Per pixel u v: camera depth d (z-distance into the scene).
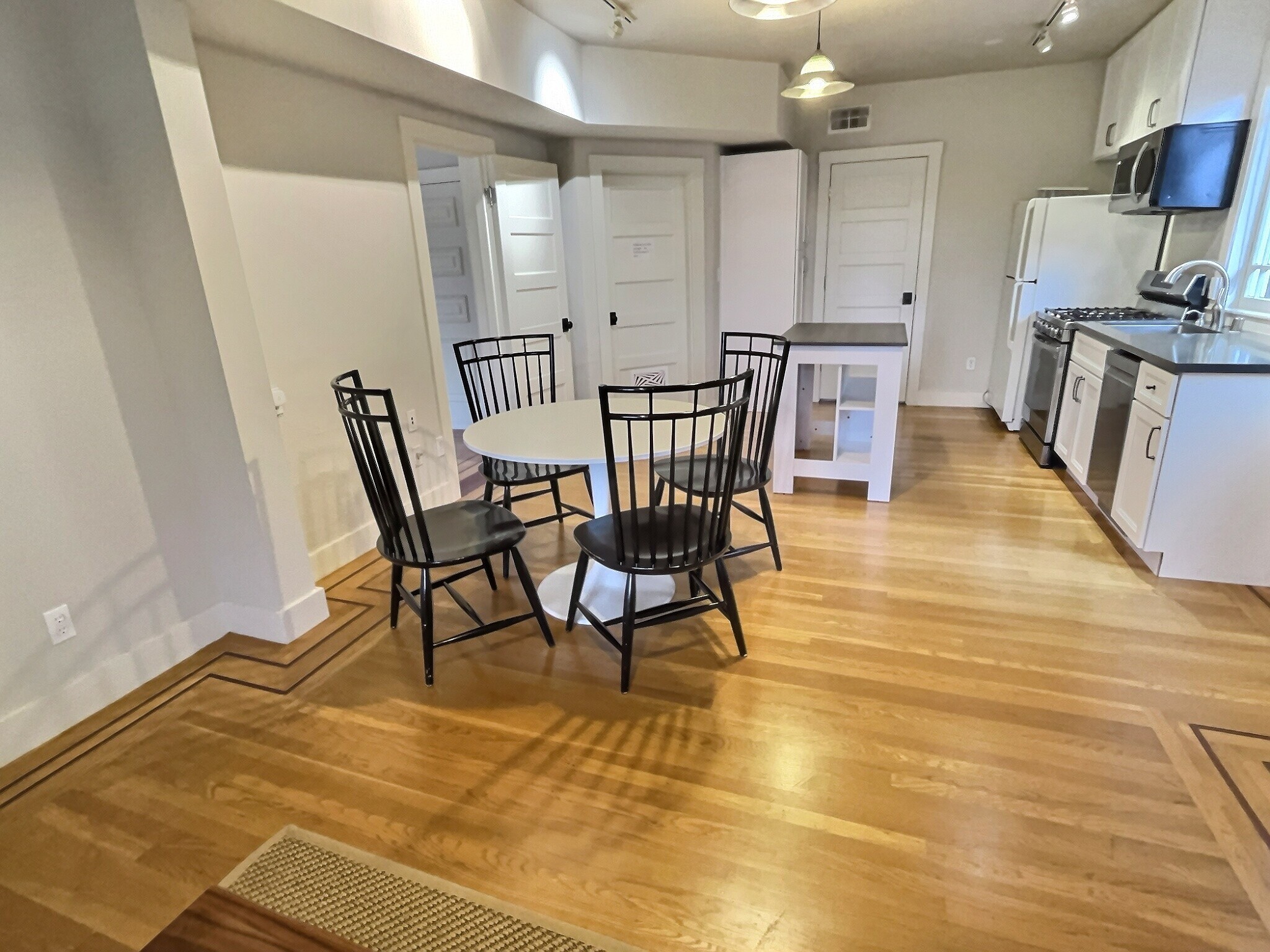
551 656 2.35
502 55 3.07
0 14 1.78
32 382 1.91
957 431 4.90
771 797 1.70
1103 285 4.36
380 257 3.13
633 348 5.12
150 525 2.24
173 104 1.92
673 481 2.38
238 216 2.44
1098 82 4.70
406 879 1.51
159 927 1.42
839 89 3.40
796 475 3.74
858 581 2.78
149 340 2.18
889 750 1.84
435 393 3.55
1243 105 3.15
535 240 4.34
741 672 2.21
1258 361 2.45
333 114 2.81
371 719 2.05
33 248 1.88
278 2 1.96
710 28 3.65
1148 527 2.68
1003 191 5.12
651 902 1.44
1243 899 1.40
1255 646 2.24
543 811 1.68
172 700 2.16
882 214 5.48
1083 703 1.99
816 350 3.45
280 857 1.58
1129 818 1.60
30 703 1.96
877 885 1.46
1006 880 1.46
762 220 4.99
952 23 3.75
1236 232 3.26
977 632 2.38
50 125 1.89
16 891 1.52
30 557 1.93
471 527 2.33
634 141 4.68
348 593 2.83
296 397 2.75
